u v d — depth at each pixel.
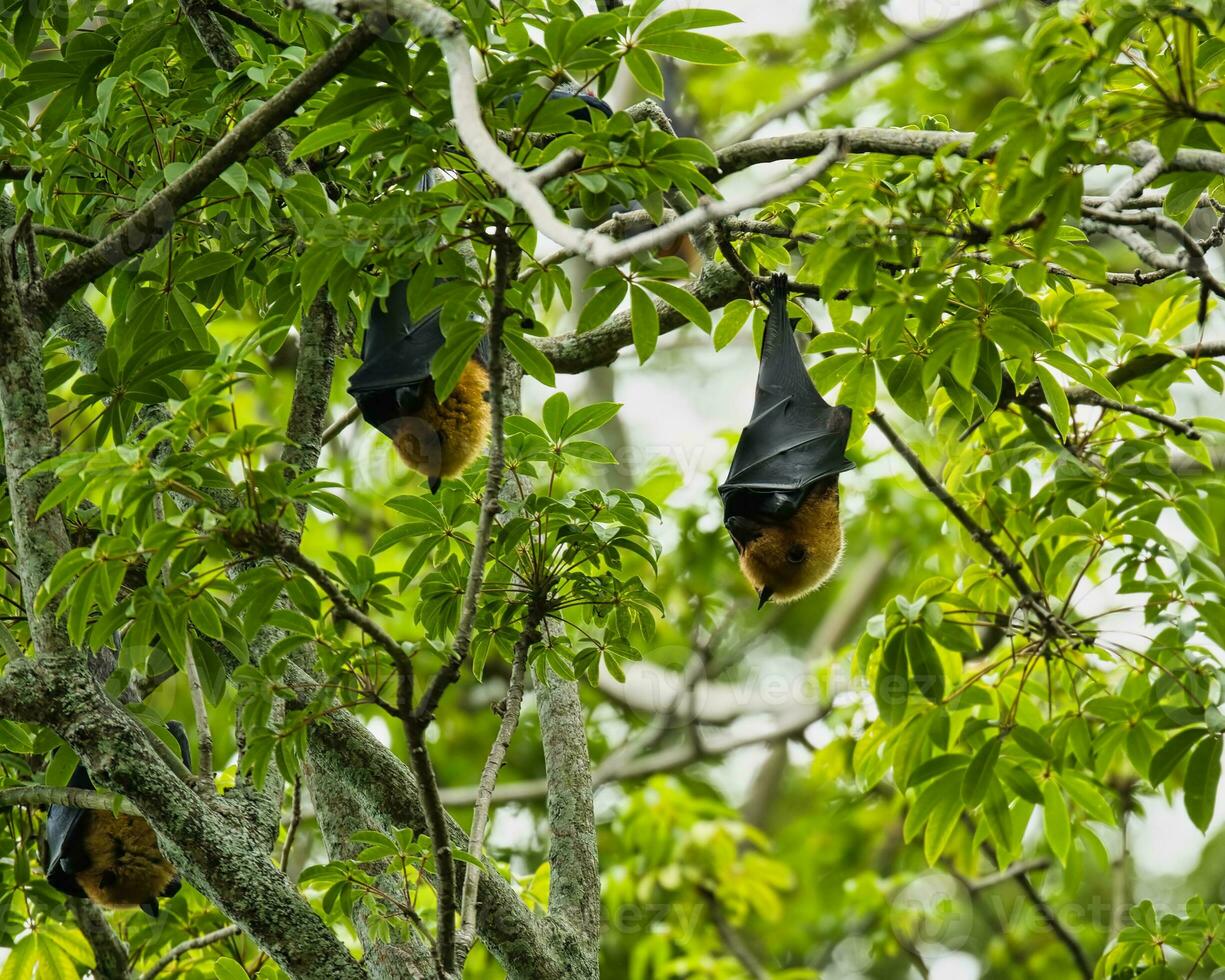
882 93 24.02
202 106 9.62
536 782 24.19
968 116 23.73
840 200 8.41
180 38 10.48
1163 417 11.31
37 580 8.30
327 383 10.78
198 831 8.37
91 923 11.71
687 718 21.53
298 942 8.40
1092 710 11.52
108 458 7.05
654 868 19.75
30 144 9.63
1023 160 7.73
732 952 20.08
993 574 12.05
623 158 7.45
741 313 10.91
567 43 7.32
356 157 7.77
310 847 20.05
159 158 9.55
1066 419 10.41
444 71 7.55
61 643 8.26
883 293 8.35
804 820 27.02
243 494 7.33
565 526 9.14
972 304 9.12
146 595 7.48
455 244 7.71
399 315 9.56
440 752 24.78
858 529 23.91
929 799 11.44
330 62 7.95
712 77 24.62
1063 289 10.71
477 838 8.20
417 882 9.46
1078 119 7.02
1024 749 11.34
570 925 10.16
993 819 11.55
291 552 7.22
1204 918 11.80
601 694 24.64
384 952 9.36
